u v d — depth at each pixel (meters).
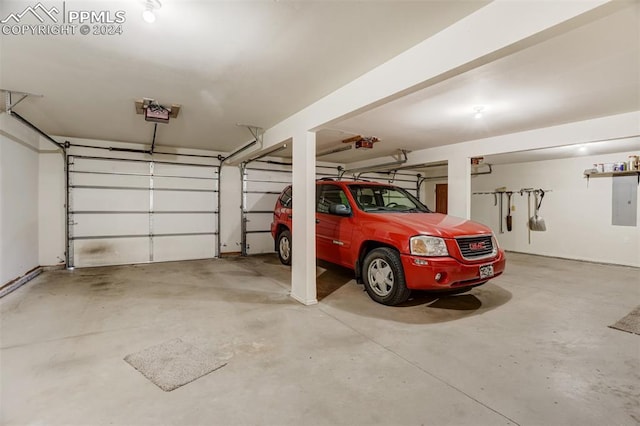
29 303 3.76
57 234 5.70
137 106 3.91
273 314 3.43
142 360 2.40
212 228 7.12
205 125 4.86
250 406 1.87
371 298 3.94
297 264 3.97
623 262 6.54
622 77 3.03
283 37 2.33
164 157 6.57
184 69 2.88
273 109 4.00
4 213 4.20
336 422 1.74
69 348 2.60
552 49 2.49
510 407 1.88
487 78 3.06
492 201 8.81
